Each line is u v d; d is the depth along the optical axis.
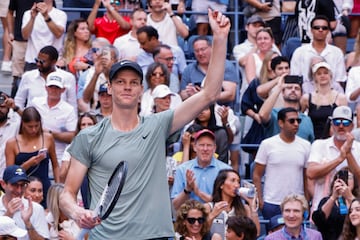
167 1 37.78
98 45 34.66
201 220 25.17
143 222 15.66
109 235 15.65
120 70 15.77
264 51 34.84
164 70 32.03
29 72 32.97
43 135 29.48
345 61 37.88
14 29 37.69
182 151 29.72
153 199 15.76
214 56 16.22
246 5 38.47
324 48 35.09
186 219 25.17
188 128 29.17
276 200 29.56
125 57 35.31
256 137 32.12
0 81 38.44
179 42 37.94
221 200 26.59
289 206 25.73
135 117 16.02
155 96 30.61
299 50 35.03
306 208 25.88
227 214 26.31
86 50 35.62
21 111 30.69
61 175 29.41
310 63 34.00
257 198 28.52
